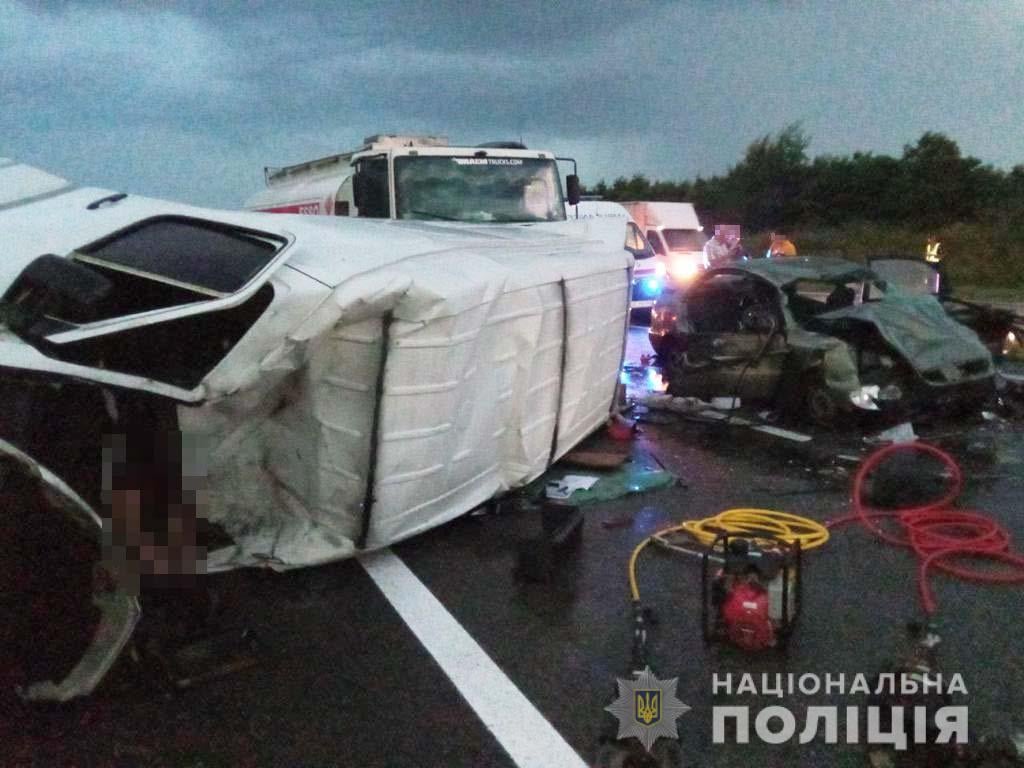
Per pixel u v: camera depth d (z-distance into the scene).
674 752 3.16
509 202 10.12
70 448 3.64
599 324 7.10
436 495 5.19
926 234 36.16
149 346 4.25
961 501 6.24
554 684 3.89
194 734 3.54
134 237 4.57
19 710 3.61
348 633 4.37
